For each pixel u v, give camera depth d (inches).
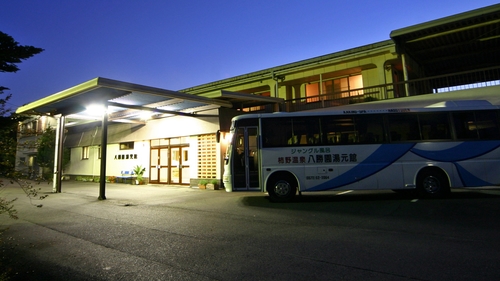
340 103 665.0
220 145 583.2
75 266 174.9
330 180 386.0
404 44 559.5
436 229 238.7
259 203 391.5
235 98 546.0
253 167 400.5
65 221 299.7
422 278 147.8
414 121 393.1
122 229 261.6
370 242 208.5
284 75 719.1
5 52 254.2
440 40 546.6
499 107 389.7
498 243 199.9
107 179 792.3
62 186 692.1
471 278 146.6
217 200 429.7
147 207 377.4
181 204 397.4
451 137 386.9
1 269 170.6
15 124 235.1
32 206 395.9
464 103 402.9
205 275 157.4
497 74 663.8
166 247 207.3
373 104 556.4
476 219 268.5
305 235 230.8
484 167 378.9
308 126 399.5
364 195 443.8
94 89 402.9
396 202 368.2
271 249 198.5
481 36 529.3
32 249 208.5
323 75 696.4
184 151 651.5
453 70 712.4
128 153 765.9
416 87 645.3
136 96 454.3
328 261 174.1
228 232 245.0
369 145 389.4
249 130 407.8
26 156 939.3
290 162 392.5
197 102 514.0
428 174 385.4
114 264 176.4
